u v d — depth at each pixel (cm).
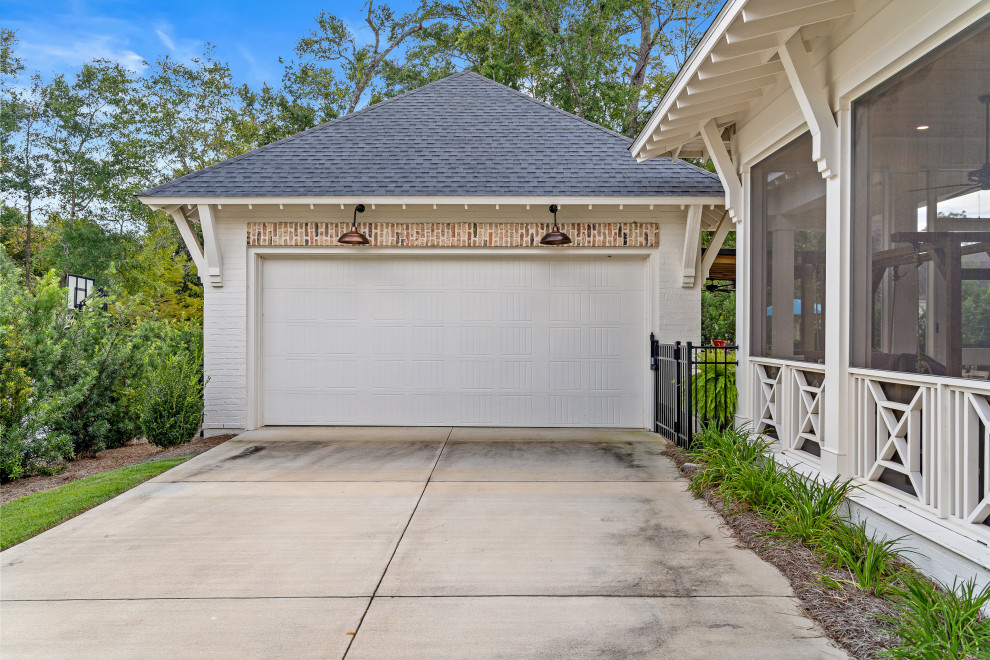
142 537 441
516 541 430
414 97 1030
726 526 456
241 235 837
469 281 859
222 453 712
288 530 455
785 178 551
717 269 1005
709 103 576
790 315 540
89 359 745
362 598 342
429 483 583
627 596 342
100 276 2044
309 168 848
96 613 325
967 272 324
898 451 383
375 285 861
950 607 277
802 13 410
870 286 416
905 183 378
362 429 852
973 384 313
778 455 546
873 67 394
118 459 735
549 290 860
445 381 864
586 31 2081
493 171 841
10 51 2162
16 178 2148
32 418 625
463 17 2428
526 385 863
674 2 2156
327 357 864
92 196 2198
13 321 641
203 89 2269
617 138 933
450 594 346
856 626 295
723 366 708
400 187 805
